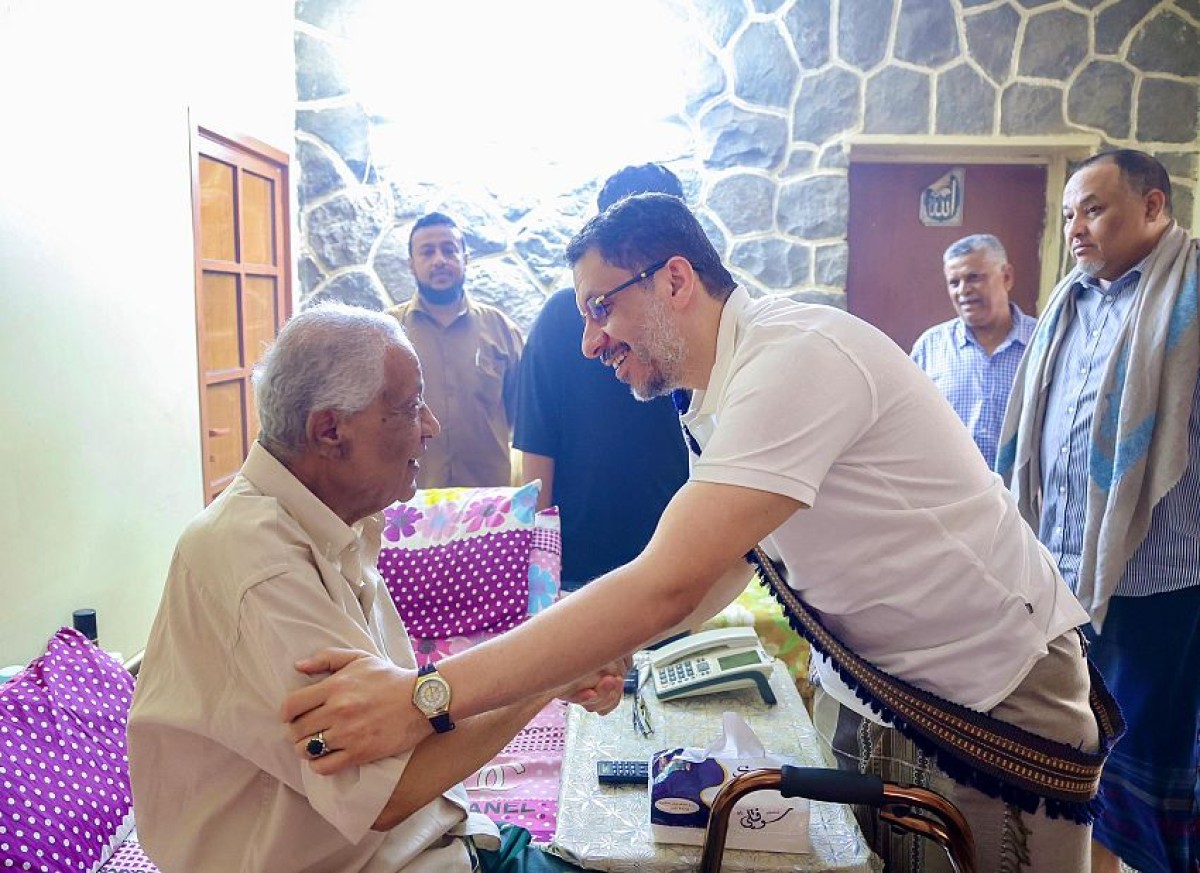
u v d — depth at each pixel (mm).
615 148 4098
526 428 2354
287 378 1117
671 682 1803
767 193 4094
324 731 1009
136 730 1105
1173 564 2027
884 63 4020
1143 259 2121
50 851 1306
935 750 1286
